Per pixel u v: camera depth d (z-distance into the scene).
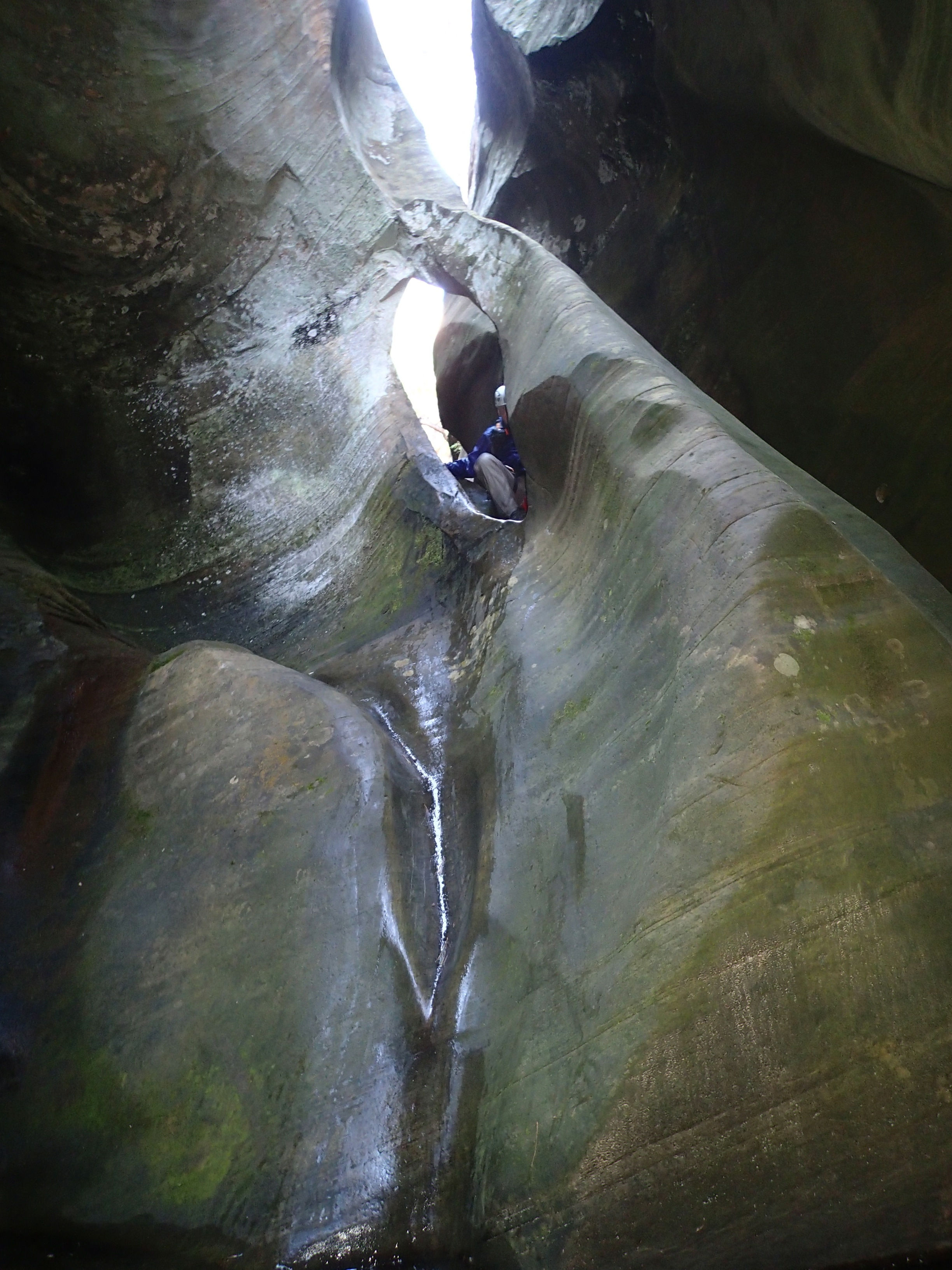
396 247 5.98
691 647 2.89
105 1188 2.86
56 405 6.01
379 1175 2.64
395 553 5.39
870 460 5.94
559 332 4.50
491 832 3.37
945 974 2.09
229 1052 2.99
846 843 2.27
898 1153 1.98
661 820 2.62
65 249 5.77
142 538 6.04
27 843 3.81
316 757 3.67
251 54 5.93
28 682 4.28
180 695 4.16
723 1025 2.21
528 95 8.56
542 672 3.77
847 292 5.96
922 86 4.08
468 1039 2.79
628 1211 2.19
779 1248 2.02
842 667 2.56
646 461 3.62
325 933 3.15
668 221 7.64
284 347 6.31
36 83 5.41
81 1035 3.21
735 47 5.76
